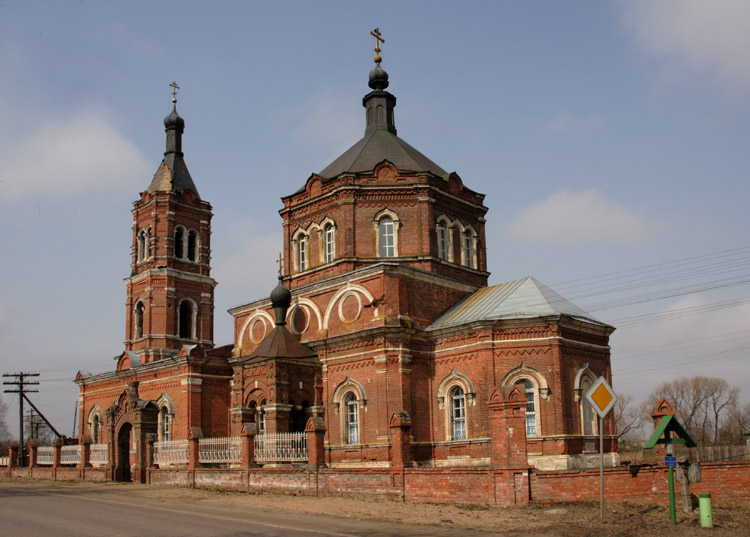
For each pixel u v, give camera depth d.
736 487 25.78
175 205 61.72
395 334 38.81
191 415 48.44
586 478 24.38
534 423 36.09
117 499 30.05
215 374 50.19
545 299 38.94
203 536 18.56
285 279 48.22
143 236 62.50
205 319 61.56
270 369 39.16
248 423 33.69
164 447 39.84
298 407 40.00
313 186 47.38
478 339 37.50
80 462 45.94
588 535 19.11
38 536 18.72
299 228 48.06
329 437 40.72
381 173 45.31
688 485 22.36
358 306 41.28
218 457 35.56
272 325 46.12
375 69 52.69
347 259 44.00
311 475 30.05
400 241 44.53
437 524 21.12
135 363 56.69
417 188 44.84
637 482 24.83
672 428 22.94
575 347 37.59
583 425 36.88
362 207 44.97
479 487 24.64
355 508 24.97
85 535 18.84
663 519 21.31
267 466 33.91
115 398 57.78
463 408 38.38
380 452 37.88
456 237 46.97
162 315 59.16
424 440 38.75
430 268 43.91
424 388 39.50
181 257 61.62
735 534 19.27
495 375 36.75
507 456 24.14
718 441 95.00
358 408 39.56
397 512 23.72
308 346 42.34
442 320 41.56
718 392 96.88
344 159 49.91
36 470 48.81
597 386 21.08
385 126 51.91
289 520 22.17
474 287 45.38
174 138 64.50
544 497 23.92
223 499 29.28
